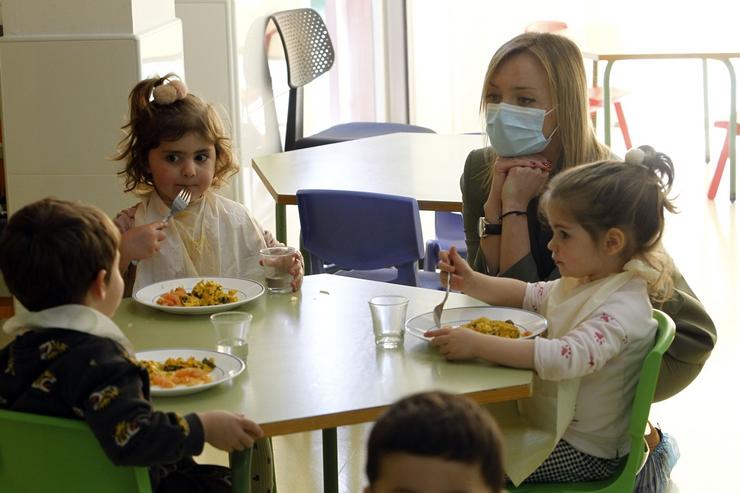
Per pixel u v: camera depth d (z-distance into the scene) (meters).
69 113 3.53
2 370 1.58
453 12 6.92
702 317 2.20
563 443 1.94
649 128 7.60
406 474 1.00
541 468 1.94
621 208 1.90
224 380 1.70
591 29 6.95
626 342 1.87
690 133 7.48
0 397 1.58
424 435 1.00
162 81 2.56
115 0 3.46
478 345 1.81
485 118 2.52
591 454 1.94
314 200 3.19
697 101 7.79
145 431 1.45
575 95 2.42
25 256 1.54
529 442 1.89
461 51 6.98
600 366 1.84
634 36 6.93
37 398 1.53
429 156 3.86
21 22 3.50
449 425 1.00
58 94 3.52
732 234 5.56
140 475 1.53
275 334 2.00
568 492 1.91
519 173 2.42
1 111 3.85
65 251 1.54
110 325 1.57
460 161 3.76
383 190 3.30
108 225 1.61
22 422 1.54
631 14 6.93
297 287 2.29
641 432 1.85
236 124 4.89
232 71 4.84
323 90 6.64
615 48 5.87
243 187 5.06
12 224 1.58
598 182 1.91
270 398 1.67
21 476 1.60
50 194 3.60
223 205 2.64
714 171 6.73
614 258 1.94
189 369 1.75
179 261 2.54
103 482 1.56
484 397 1.71
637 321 1.88
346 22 6.73
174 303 2.16
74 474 1.57
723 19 6.90
